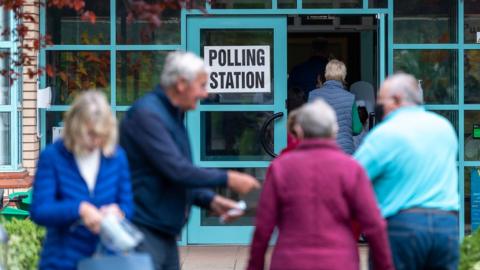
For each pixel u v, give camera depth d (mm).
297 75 16516
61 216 7645
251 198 15812
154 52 15594
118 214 7754
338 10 15531
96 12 15523
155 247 8508
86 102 7785
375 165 8625
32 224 10477
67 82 15508
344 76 14812
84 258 7723
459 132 15664
